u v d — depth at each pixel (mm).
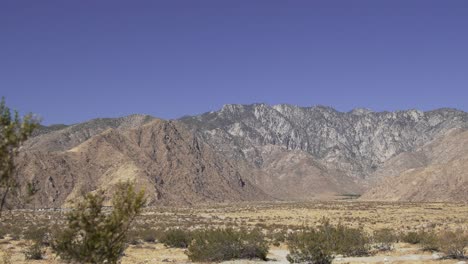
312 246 27812
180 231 43438
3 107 13344
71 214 14117
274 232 58156
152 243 45719
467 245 32625
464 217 90062
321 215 100562
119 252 14359
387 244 37344
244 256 30812
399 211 111062
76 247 14445
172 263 29188
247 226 69938
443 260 28547
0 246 36469
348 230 34656
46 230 44312
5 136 13086
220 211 117062
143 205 14469
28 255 29766
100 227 14047
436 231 55500
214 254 30422
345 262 28234
